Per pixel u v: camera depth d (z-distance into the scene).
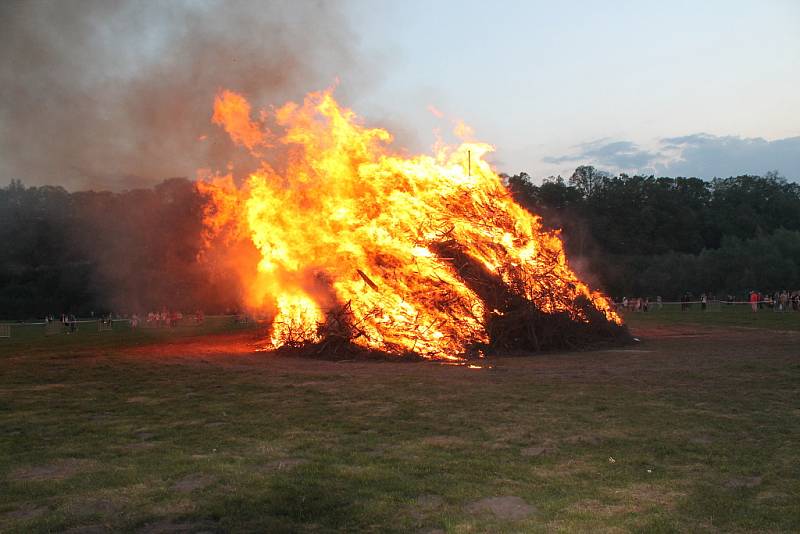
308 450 9.71
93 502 7.49
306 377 18.17
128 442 10.40
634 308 71.88
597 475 8.35
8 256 95.38
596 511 7.08
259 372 19.53
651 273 100.38
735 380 15.98
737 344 25.89
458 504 7.34
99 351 28.03
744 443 9.84
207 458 9.30
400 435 10.61
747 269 95.56
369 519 6.89
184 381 17.56
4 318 89.19
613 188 129.50
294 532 6.60
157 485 8.09
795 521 6.76
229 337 36.94
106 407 13.62
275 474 8.48
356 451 9.64
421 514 7.07
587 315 27.30
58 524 6.79
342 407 13.20
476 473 8.45
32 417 12.59
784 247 103.56
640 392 14.43
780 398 13.47
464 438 10.37
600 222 120.19
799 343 25.77
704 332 33.00
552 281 27.06
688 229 125.44
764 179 144.50
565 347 25.25
